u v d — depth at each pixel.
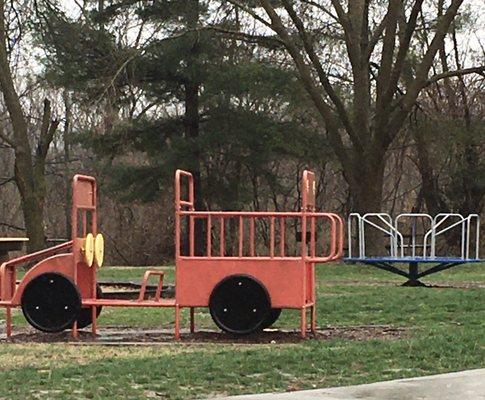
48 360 10.96
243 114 36.62
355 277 26.31
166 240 48.19
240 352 11.20
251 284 12.93
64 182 52.31
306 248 13.73
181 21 34.50
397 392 8.02
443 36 28.52
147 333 13.95
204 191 38.81
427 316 15.70
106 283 23.50
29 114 51.28
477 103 42.16
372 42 30.47
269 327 14.30
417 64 35.91
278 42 31.34
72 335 13.32
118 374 9.38
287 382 9.02
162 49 34.88
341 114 29.52
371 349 10.88
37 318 13.27
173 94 37.75
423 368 9.78
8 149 53.69
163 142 38.03
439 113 39.47
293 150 36.69
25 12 33.88
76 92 34.28
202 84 36.50
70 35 34.22
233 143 37.00
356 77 30.42
